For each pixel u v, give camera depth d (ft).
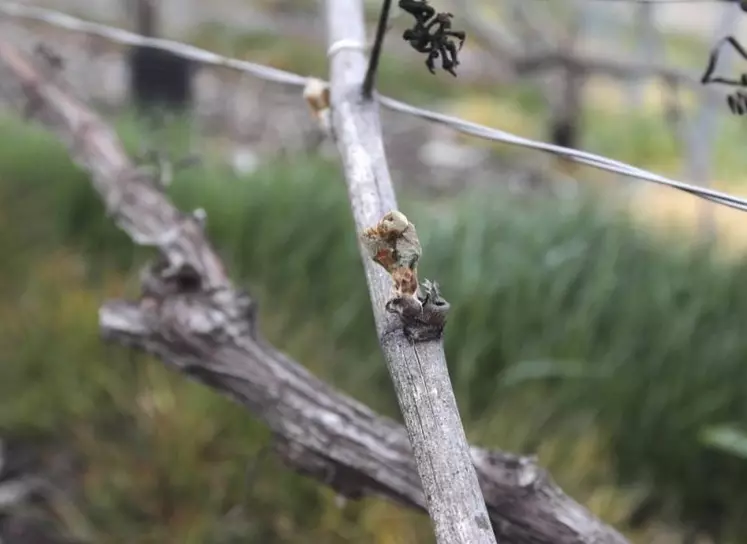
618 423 2.18
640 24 3.78
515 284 2.43
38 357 2.35
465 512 0.97
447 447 1.00
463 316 2.38
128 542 1.87
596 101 6.12
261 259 2.74
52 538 1.90
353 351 2.42
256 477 1.96
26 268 2.73
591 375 2.20
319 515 1.92
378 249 1.04
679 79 3.24
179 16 5.88
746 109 1.30
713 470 2.12
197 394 2.13
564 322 2.37
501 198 3.26
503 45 4.11
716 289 2.45
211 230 2.82
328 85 1.42
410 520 1.89
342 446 1.35
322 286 2.67
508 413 2.18
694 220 3.40
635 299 2.39
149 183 2.04
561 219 2.87
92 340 2.39
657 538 2.02
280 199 2.88
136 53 4.46
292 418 1.38
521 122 5.40
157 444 2.05
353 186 1.24
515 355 2.32
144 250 2.79
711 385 2.19
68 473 2.09
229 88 5.54
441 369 1.03
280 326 2.45
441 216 2.95
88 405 2.23
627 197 3.38
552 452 2.07
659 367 2.21
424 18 1.12
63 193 2.92
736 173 4.56
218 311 1.45
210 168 3.20
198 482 1.96
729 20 1.62
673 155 4.92
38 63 2.62
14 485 2.04
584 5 4.17
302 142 4.29
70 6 5.82
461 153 4.86
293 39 6.39
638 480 2.15
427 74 5.90
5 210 2.96
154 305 1.47
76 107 2.44
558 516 1.27
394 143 4.96
